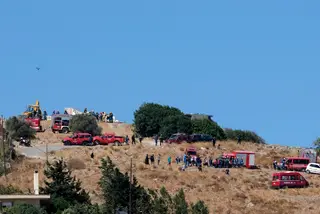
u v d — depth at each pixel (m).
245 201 178.75
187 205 160.88
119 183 157.50
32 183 177.00
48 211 152.00
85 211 152.50
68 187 160.12
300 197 182.88
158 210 155.62
